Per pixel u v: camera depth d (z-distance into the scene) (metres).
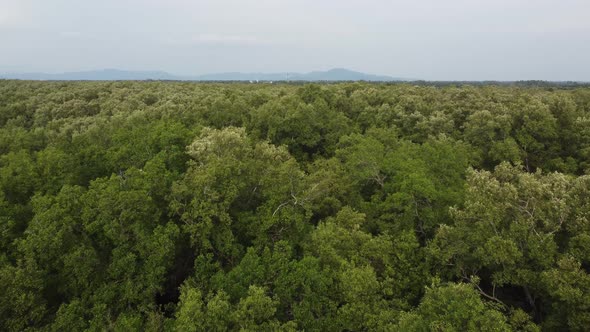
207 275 21.69
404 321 18.12
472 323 16.70
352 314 19.50
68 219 20.78
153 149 30.84
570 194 22.80
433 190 27.75
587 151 41.72
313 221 31.06
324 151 49.38
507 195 22.88
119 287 20.36
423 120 51.78
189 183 24.70
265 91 68.81
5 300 17.94
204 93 68.00
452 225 28.02
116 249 20.73
